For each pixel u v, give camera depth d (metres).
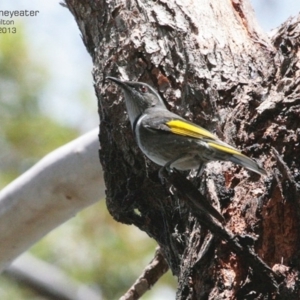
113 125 10.56
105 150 10.79
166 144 9.32
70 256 19.14
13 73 20.53
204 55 10.45
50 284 18.81
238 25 11.36
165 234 10.09
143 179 10.24
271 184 8.49
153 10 11.07
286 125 9.01
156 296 18.66
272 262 8.14
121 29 11.13
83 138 13.78
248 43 10.98
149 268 12.38
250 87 9.85
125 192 10.52
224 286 8.10
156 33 10.84
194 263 8.55
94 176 13.59
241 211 8.59
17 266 18.81
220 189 8.92
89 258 18.94
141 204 10.42
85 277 18.84
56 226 14.53
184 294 8.55
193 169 9.58
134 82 10.34
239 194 8.77
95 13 11.76
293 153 8.80
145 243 18.75
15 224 14.40
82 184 13.78
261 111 9.23
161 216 10.29
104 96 10.78
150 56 10.62
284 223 8.27
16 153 20.30
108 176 10.70
